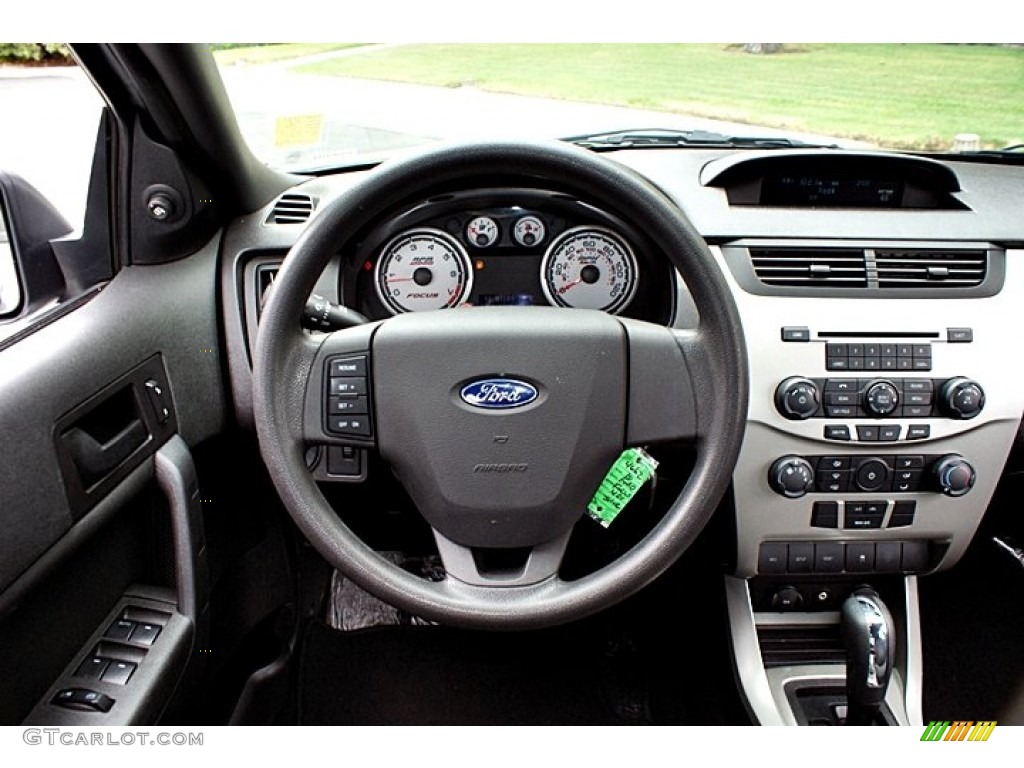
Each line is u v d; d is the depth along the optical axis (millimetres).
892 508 1354
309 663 1699
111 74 1117
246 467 1466
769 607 1529
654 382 987
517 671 1691
